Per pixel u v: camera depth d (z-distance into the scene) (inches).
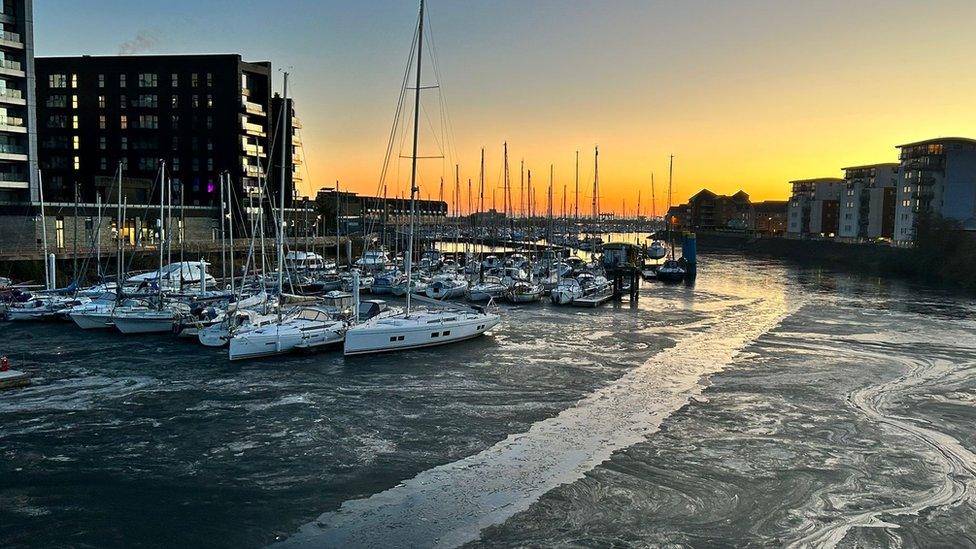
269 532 775.1
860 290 3314.5
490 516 810.8
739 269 4729.3
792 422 1140.5
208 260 3265.3
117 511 820.6
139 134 4512.8
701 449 1018.1
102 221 3284.9
